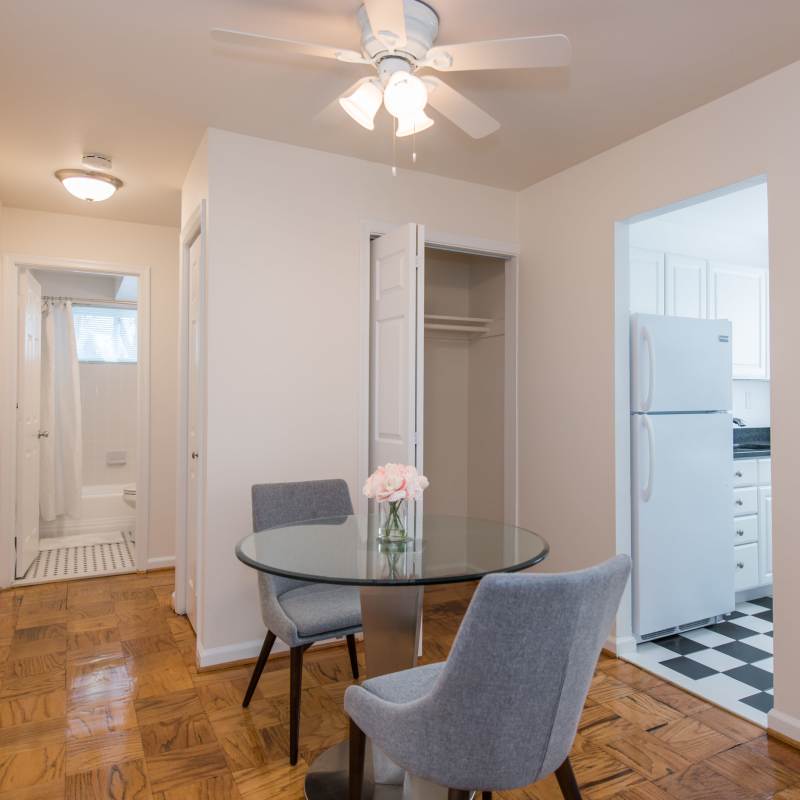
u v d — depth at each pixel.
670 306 3.84
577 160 3.08
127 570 4.29
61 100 2.46
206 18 1.91
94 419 5.92
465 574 1.57
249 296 2.81
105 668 2.70
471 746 1.23
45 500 5.35
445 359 4.38
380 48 1.78
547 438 3.31
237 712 2.31
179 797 1.81
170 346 4.41
